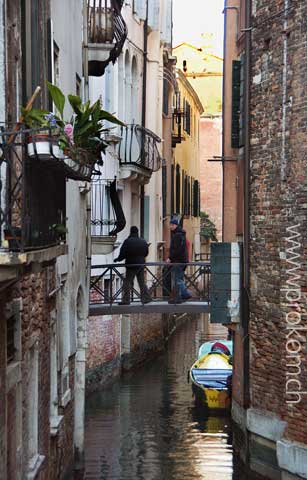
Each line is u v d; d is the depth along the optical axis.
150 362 29.14
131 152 25.70
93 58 17.52
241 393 16.14
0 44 7.97
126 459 16.27
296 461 13.69
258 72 15.16
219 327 39.56
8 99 8.18
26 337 10.16
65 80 13.94
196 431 18.50
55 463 12.91
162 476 15.20
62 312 14.24
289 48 14.12
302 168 13.80
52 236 8.69
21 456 9.76
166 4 33.12
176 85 36.75
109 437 17.92
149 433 18.28
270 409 14.83
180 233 18.77
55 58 12.91
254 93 15.30
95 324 22.89
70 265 14.74
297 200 13.95
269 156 14.83
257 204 15.25
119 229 18.23
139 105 28.91
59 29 13.24
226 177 17.38
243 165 16.09
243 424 15.81
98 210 22.81
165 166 35.44
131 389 23.58
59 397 13.62
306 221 13.77
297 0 13.85
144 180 28.27
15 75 8.69
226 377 21.14
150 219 31.41
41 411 11.43
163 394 22.78
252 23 15.30
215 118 59.31
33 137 7.35
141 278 18.47
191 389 23.48
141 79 29.09
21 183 7.31
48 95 10.43
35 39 9.26
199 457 16.44
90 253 17.42
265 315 14.99
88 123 8.23
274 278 14.69
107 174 23.30
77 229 15.69
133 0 27.42
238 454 16.27
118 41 17.66
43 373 11.66
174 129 38.88
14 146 7.43
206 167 59.50
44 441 11.75
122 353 26.52
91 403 21.48
